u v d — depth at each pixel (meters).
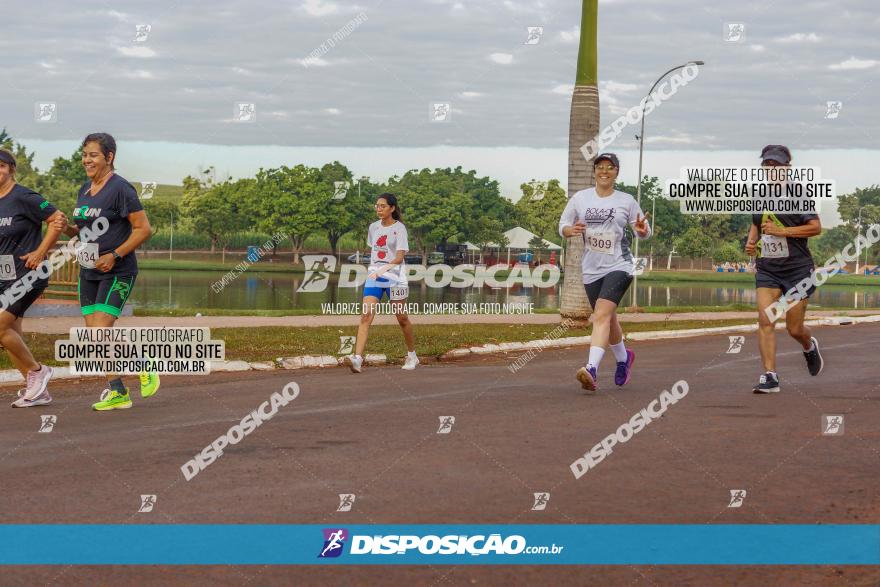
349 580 3.91
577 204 9.20
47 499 5.09
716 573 4.00
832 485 5.39
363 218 71.12
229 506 4.95
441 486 5.36
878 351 13.69
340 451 6.31
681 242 95.88
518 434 6.92
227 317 19.48
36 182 40.50
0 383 9.95
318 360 12.15
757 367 11.60
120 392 8.28
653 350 14.53
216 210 71.88
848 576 3.97
